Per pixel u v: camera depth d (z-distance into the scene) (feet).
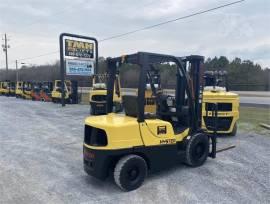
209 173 19.24
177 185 17.24
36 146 27.66
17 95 117.50
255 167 20.45
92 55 80.59
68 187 17.26
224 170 19.81
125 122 16.62
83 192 16.49
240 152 24.39
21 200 15.52
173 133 18.60
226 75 35.22
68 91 80.84
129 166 16.30
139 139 16.84
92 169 16.52
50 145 28.04
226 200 15.20
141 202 15.08
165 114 20.08
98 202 15.17
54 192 16.55
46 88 97.35
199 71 21.02
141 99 16.83
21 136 32.60
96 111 51.42
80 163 22.02
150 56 17.15
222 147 25.80
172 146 18.57
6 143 29.04
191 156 19.93
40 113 56.34
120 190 16.67
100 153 16.07
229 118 30.45
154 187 16.97
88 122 17.19
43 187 17.30
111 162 16.81
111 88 19.95
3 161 22.67
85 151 17.17
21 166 21.36
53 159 23.16
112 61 19.39
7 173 19.83
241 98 90.74
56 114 54.34
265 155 23.49
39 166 21.34
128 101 18.40
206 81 34.35
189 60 21.18
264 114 48.91
